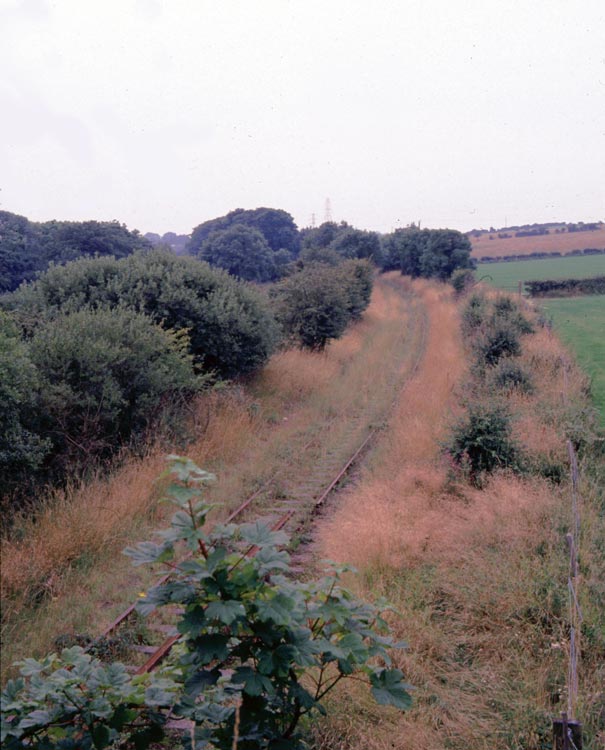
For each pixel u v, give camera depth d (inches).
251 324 752.3
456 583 313.4
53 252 2406.5
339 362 1021.2
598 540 348.8
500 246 5000.0
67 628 282.2
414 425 594.2
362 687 234.8
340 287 1083.9
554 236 5378.9
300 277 1059.3
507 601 292.4
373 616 152.0
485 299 1302.9
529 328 988.6
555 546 343.3
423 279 2522.1
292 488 481.7
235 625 132.4
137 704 145.0
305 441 607.8
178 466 134.8
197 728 143.7
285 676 129.5
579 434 514.0
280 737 140.4
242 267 3021.7
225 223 4458.7
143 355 537.0
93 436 474.6
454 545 348.8
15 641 270.4
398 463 511.2
